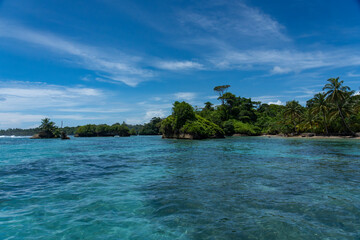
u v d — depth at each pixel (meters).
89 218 5.33
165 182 9.05
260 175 10.30
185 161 15.39
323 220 5.07
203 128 58.53
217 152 21.67
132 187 8.27
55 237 4.36
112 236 4.41
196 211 5.72
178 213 5.59
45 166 13.69
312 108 62.25
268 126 89.38
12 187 8.37
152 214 5.55
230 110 103.19
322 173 10.66
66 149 28.41
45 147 33.22
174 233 4.52
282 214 5.45
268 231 4.54
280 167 12.52
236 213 5.55
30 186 8.52
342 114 53.28
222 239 4.23
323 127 62.03
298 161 14.88
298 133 71.81
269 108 120.19
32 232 4.56
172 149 25.81
